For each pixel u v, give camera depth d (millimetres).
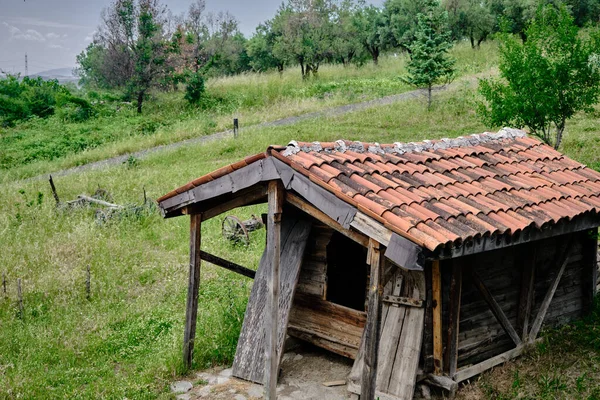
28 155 25594
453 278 6812
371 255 5652
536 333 8102
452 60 24922
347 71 37844
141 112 33125
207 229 14062
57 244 12633
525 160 8477
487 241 5977
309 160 6168
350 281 9328
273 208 6328
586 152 16750
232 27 49812
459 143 8383
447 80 26859
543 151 8945
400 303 7094
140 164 21781
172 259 12039
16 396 6930
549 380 7078
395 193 6062
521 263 7922
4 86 36125
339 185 5809
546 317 8508
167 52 34656
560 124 13805
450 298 6859
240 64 51219
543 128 13555
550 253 8250
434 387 7027
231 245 12867
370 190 5902
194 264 7727
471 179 7223
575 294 8977
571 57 12789
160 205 7668
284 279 7773
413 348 6836
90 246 12516
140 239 13273
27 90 36062
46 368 7770
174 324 9102
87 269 10367
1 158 25156
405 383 6672
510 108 13273
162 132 27156
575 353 7773
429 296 6906
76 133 29094
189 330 7723
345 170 6211
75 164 23734
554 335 8273
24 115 33625
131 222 14461
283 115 27641
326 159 6332
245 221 13727
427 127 22641
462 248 5660
